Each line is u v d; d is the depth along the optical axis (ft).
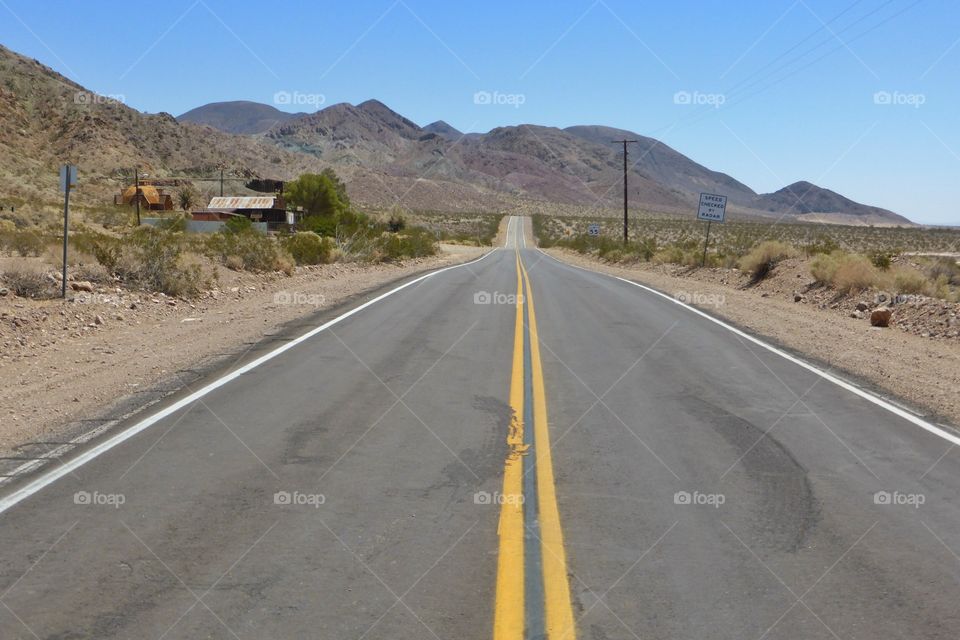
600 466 24.27
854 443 27.35
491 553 17.54
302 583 15.89
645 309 68.90
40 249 75.61
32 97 466.29
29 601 14.98
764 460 25.22
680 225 530.27
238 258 86.07
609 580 16.31
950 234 452.76
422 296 76.59
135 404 30.50
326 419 29.09
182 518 19.29
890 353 46.52
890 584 16.38
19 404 30.27
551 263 167.94
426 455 25.02
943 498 21.88
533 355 44.14
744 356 44.78
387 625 14.24
